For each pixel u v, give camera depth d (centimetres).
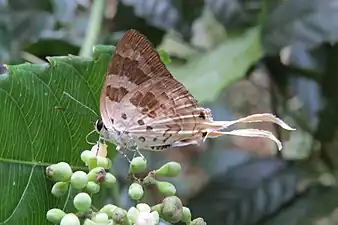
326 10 36
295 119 42
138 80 27
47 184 26
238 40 37
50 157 27
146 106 27
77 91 27
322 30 36
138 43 27
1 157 26
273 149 60
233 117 52
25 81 26
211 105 51
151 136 28
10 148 26
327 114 38
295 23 36
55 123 27
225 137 57
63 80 27
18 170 26
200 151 59
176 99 27
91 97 27
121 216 25
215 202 37
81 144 27
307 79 40
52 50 38
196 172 60
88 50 34
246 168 38
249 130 27
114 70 27
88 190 26
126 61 27
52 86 27
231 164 42
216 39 47
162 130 28
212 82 35
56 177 26
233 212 37
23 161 26
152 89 27
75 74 27
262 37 36
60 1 39
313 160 38
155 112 27
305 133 44
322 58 38
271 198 37
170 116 27
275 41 36
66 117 27
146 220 25
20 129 26
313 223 36
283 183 37
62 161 27
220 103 53
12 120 26
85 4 40
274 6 37
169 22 39
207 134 27
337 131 38
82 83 27
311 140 40
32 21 38
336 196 37
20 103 26
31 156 26
